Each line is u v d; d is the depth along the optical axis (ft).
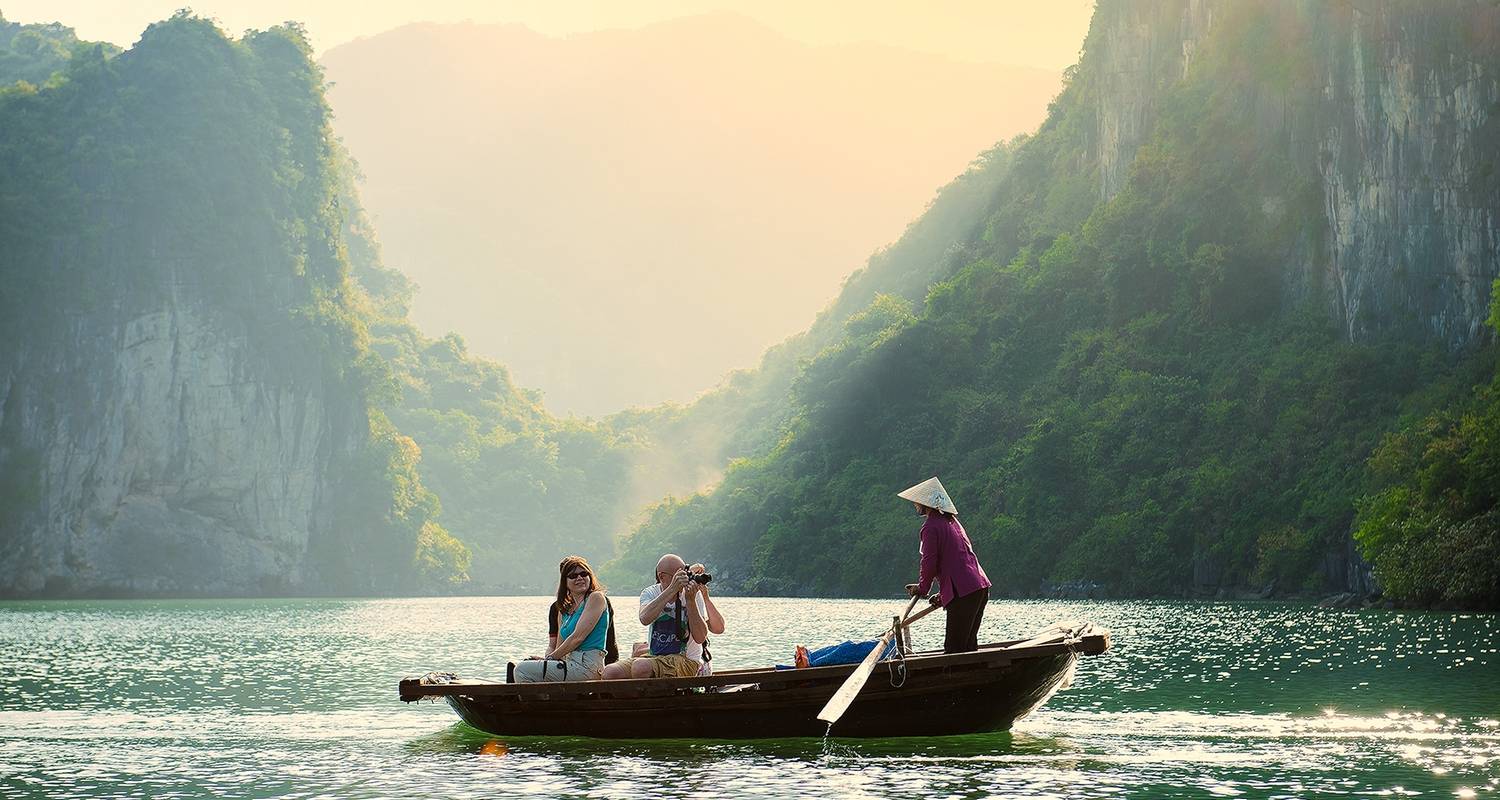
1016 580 363.76
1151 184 424.05
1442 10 332.80
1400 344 334.65
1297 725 63.77
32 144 547.90
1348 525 285.02
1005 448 415.03
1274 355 361.51
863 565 410.72
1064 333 443.32
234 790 49.49
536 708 61.16
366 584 569.64
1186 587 326.44
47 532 509.76
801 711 59.52
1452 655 107.65
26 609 333.83
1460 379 310.04
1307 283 372.99
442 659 122.11
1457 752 55.52
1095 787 48.08
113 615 279.69
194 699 83.10
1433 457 231.91
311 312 567.18
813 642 138.00
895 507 422.00
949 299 487.20
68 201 532.73
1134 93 468.75
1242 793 46.75
